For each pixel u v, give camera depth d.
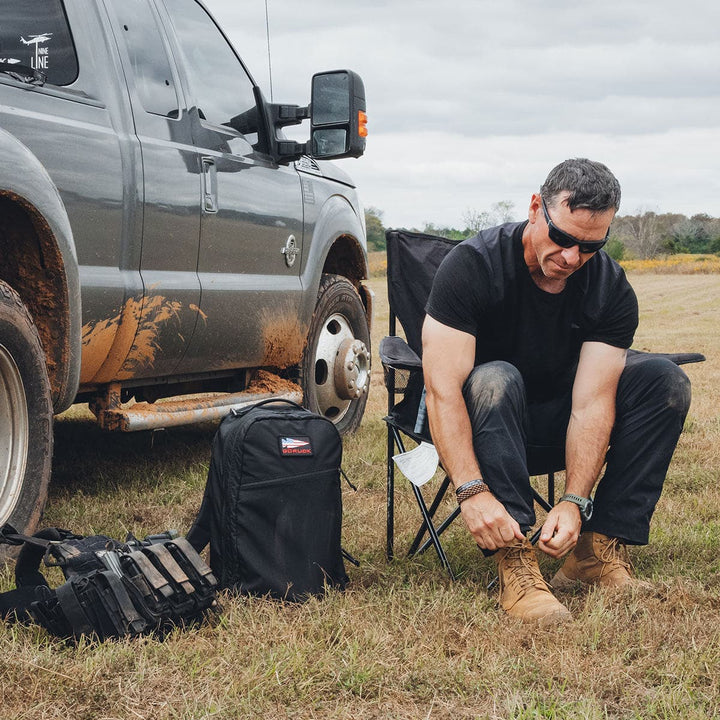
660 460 2.59
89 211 2.99
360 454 4.59
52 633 2.15
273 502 2.46
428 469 2.63
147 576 2.18
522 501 2.45
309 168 4.64
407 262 2.96
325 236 4.66
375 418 5.89
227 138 3.88
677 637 2.21
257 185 4.02
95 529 3.16
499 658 2.10
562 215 2.36
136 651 2.07
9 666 1.96
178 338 3.55
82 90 3.08
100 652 2.02
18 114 2.72
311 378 4.67
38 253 2.77
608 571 2.61
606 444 2.54
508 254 2.53
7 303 2.57
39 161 2.76
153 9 3.61
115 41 3.29
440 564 2.80
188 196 3.51
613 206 2.35
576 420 2.56
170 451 4.72
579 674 2.02
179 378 3.80
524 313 2.57
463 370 2.54
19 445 2.67
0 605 2.26
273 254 4.16
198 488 3.87
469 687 1.98
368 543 3.04
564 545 2.43
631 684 2.00
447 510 3.57
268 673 1.97
